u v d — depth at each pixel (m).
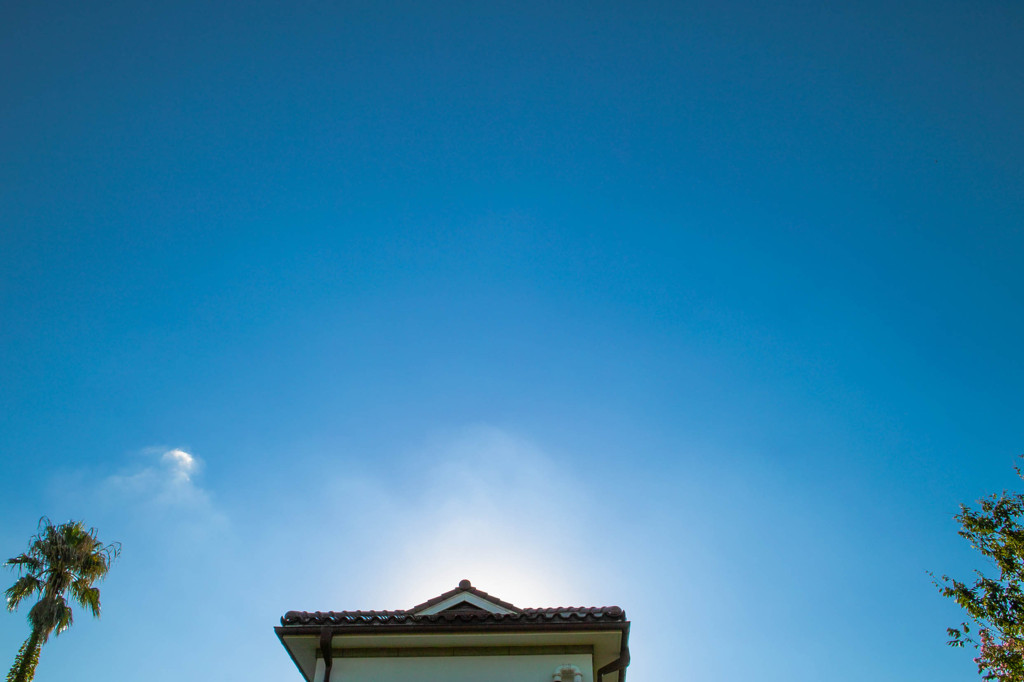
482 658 14.26
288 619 14.30
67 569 29.59
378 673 14.06
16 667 27.05
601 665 15.26
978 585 15.95
